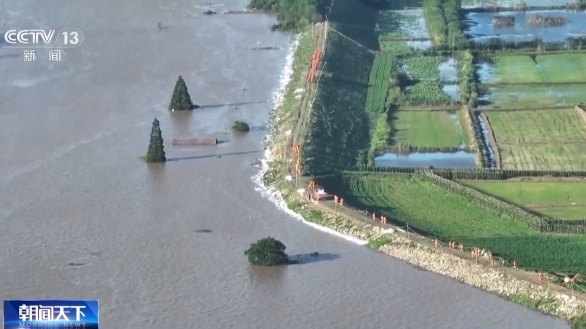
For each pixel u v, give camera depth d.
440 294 173.12
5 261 182.00
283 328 163.12
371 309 168.75
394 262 183.00
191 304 169.62
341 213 198.75
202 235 192.50
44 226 195.25
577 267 180.38
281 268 180.75
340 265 182.12
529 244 188.75
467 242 189.12
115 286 174.50
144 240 190.38
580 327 162.88
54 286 174.00
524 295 171.12
